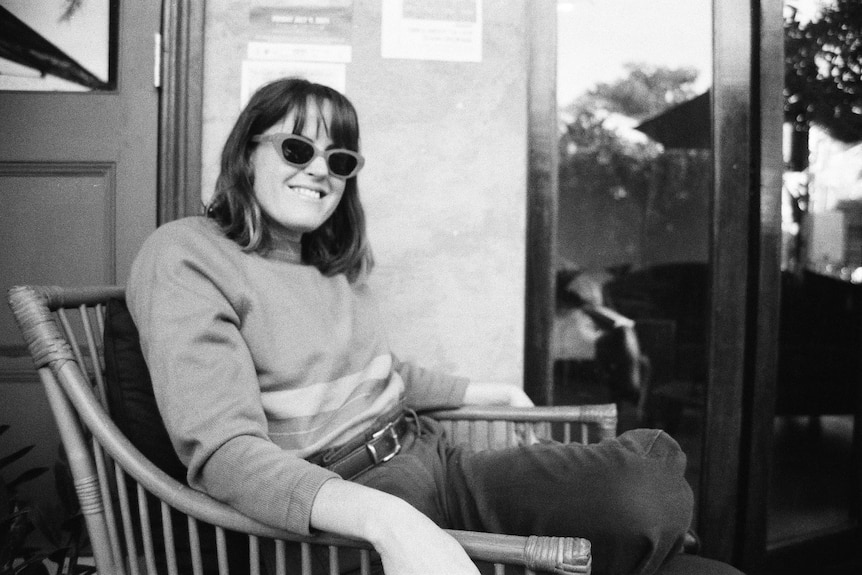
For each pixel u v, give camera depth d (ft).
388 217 5.74
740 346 6.21
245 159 3.75
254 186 3.80
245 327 3.36
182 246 3.30
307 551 2.61
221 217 3.73
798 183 7.09
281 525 2.54
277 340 3.45
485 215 5.80
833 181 7.14
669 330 9.76
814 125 7.01
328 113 3.89
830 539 6.92
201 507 2.74
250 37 5.56
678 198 13.69
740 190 6.19
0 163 5.48
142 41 5.50
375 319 4.42
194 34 5.48
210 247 3.42
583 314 11.23
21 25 5.50
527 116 5.84
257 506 2.59
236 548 3.34
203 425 2.77
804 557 6.81
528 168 5.92
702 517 6.25
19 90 5.49
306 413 3.45
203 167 5.54
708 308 6.31
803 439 7.43
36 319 3.09
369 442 3.66
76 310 5.41
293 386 3.48
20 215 5.50
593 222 15.21
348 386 3.77
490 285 5.82
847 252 7.29
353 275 4.44
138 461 2.90
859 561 7.05
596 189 14.92
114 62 5.53
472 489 3.45
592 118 11.35
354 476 3.58
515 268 5.83
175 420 2.80
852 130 7.06
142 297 3.16
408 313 5.76
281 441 3.40
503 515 3.22
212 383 2.86
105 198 5.54
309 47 5.62
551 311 5.97
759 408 6.18
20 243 5.50
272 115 3.75
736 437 6.22
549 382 5.98
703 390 6.38
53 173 5.51
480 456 3.69
